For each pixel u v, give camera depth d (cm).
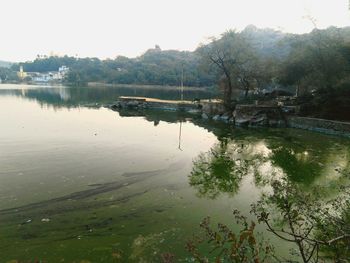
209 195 1002
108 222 785
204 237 705
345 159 1515
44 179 1100
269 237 706
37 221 779
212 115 3341
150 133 2188
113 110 3738
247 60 3428
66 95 6081
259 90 4072
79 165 1289
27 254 630
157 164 1359
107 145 1702
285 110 2909
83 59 15450
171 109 3997
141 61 13150
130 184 1082
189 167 1337
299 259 592
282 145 1870
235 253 309
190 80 9238
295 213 367
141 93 6969
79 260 612
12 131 1988
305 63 2794
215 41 3512
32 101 4522
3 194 948
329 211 791
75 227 752
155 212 855
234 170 1311
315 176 1227
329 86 2630
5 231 723
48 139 1791
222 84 3791
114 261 609
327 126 2397
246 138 2117
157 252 643
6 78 13750
